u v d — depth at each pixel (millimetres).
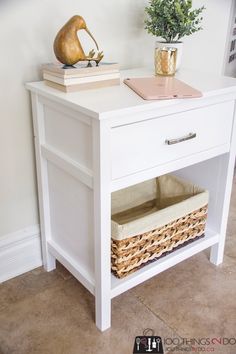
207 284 1416
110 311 1234
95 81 1136
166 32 1366
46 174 1312
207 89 1153
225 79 1304
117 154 1015
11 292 1367
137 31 1490
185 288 1394
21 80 1255
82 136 1060
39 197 1374
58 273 1461
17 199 1389
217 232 1475
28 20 1207
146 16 1485
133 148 1042
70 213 1247
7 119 1270
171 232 1309
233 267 1509
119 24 1431
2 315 1269
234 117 1277
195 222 1380
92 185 1058
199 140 1204
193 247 1389
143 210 1561
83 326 1230
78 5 1299
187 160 1196
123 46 1478
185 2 1377
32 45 1241
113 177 1034
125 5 1416
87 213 1156
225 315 1279
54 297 1346
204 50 1829
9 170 1333
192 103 1118
